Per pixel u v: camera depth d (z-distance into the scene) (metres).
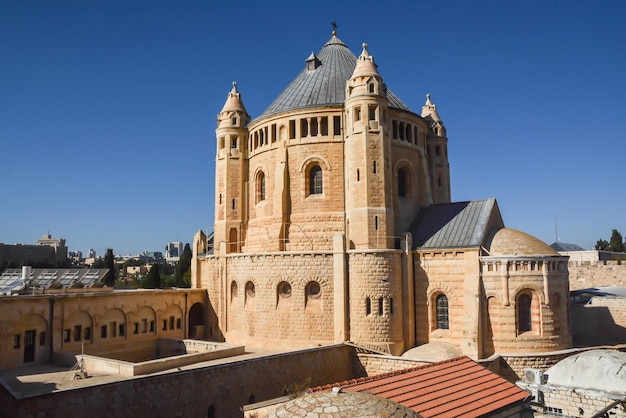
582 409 33.38
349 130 53.56
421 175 59.59
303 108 57.06
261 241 59.50
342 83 60.03
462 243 48.94
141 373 37.06
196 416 35.97
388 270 49.19
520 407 30.83
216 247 64.19
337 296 49.88
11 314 44.44
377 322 48.28
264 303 52.94
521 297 46.47
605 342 53.88
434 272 49.97
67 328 48.66
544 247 47.91
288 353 42.72
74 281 54.09
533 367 43.72
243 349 46.31
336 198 55.66
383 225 51.00
